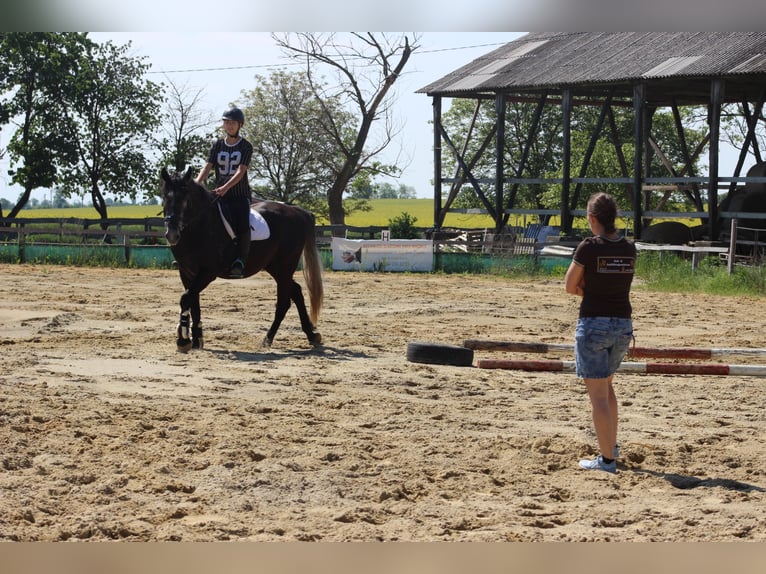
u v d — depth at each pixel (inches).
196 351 495.8
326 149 2155.5
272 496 246.1
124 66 1984.5
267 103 2186.3
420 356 480.1
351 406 364.8
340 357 497.7
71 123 1948.8
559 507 246.1
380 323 665.0
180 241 494.9
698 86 1517.0
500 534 219.6
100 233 1291.8
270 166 2209.6
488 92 1659.7
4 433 293.9
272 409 351.6
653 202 2112.5
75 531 213.8
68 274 1079.0
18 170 1918.1
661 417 366.9
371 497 248.7
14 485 243.4
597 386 283.7
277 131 2182.6
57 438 292.8
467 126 2460.6
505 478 272.4
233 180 508.1
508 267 1202.6
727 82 1432.1
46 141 1919.3
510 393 408.5
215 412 342.3
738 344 590.9
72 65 1920.5
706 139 1611.7
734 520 234.1
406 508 239.3
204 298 810.8
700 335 633.6
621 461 296.0
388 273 1206.9
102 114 1979.6
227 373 431.5
